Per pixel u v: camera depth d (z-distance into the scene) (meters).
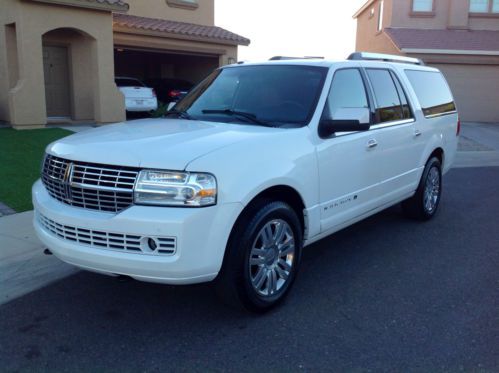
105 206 3.62
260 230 3.90
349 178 4.95
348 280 4.87
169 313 4.16
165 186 3.46
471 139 17.41
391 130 5.62
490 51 21.48
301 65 5.14
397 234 6.36
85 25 13.95
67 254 3.72
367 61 5.69
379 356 3.54
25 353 3.56
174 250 3.45
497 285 4.80
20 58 12.80
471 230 6.58
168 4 19.77
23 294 4.48
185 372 3.35
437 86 7.21
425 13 23.77
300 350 3.61
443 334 3.85
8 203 7.01
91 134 4.25
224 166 3.61
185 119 4.93
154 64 23.39
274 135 4.17
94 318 4.07
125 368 3.39
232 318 4.07
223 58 20.22
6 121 13.98
